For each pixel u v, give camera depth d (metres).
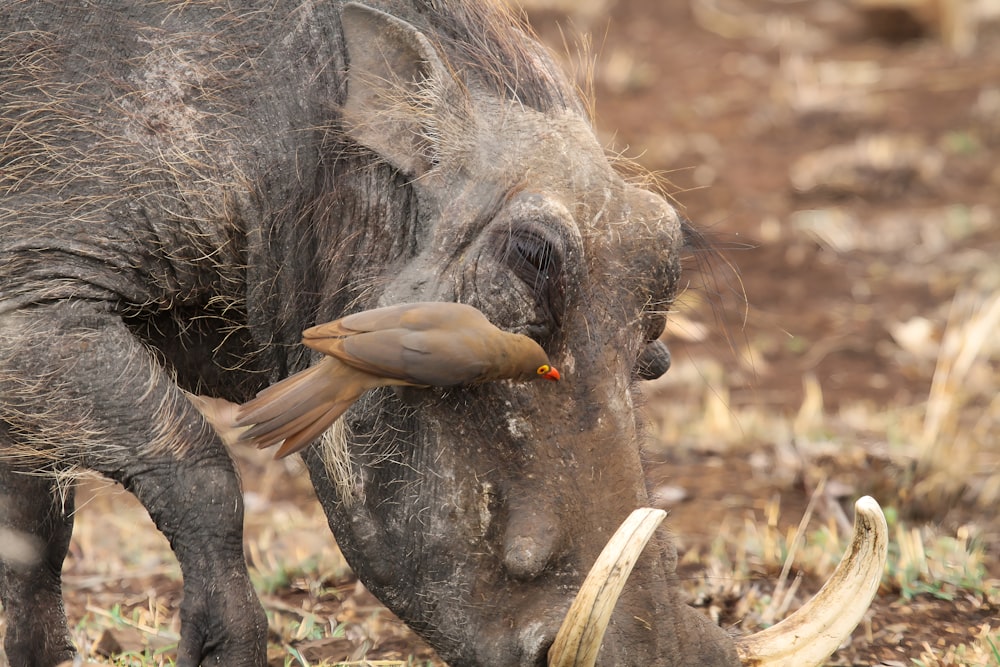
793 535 15.94
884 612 14.30
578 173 10.28
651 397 22.91
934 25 43.84
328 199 10.84
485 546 9.93
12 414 10.33
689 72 40.88
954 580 14.84
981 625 13.96
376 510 10.45
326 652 13.47
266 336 11.18
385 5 11.09
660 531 9.88
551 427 9.71
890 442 19.75
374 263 10.68
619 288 9.93
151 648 13.56
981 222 30.75
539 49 11.54
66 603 15.34
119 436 10.30
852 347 25.11
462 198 10.27
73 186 10.55
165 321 11.23
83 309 10.40
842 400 22.72
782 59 42.31
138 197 10.58
